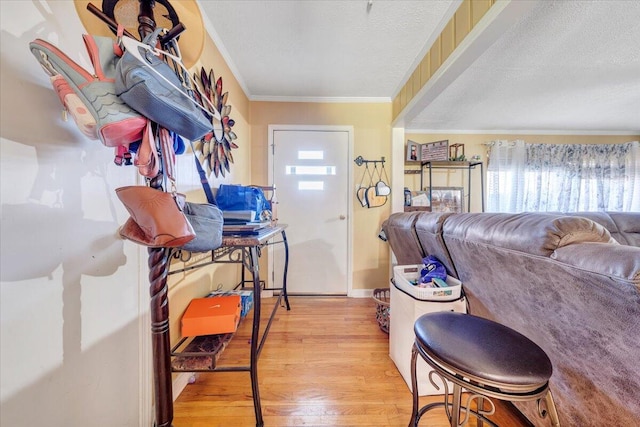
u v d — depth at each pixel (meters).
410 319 1.33
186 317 1.28
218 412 1.19
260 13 1.50
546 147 3.56
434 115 3.04
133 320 0.98
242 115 2.42
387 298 2.29
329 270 2.73
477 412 0.90
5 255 0.57
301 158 2.71
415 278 1.55
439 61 1.58
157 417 0.85
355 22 1.57
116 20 0.79
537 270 0.71
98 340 0.82
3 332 0.57
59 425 0.69
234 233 1.18
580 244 0.63
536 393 0.66
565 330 0.73
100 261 0.83
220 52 1.84
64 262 0.71
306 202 2.72
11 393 0.58
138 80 0.58
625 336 0.56
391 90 2.54
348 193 2.73
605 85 2.26
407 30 1.64
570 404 0.81
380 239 2.73
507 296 0.93
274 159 2.70
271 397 1.27
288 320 2.13
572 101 2.62
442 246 1.24
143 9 0.73
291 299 2.63
